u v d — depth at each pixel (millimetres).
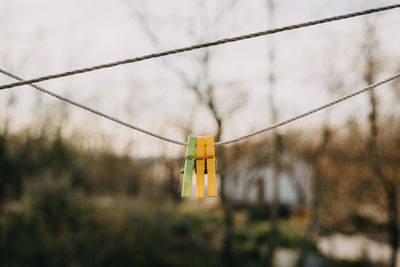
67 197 14383
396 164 12930
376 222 15883
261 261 16359
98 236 13625
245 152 18578
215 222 19844
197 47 2039
